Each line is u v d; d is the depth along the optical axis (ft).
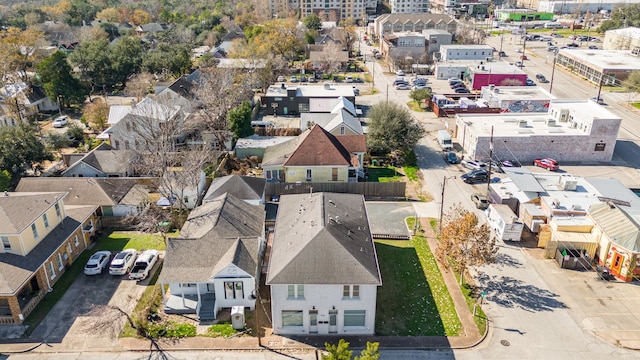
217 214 140.36
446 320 121.19
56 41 488.85
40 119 292.81
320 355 110.52
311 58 416.05
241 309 117.91
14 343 113.91
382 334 117.08
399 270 141.59
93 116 262.67
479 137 216.33
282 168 196.75
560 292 131.34
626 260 133.59
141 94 315.37
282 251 120.57
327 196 141.59
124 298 129.59
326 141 195.11
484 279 137.08
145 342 114.01
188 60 369.50
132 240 159.74
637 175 205.87
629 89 322.34
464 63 382.83
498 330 117.50
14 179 196.85
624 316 122.01
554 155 221.05
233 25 555.28
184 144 240.53
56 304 127.44
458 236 126.52
